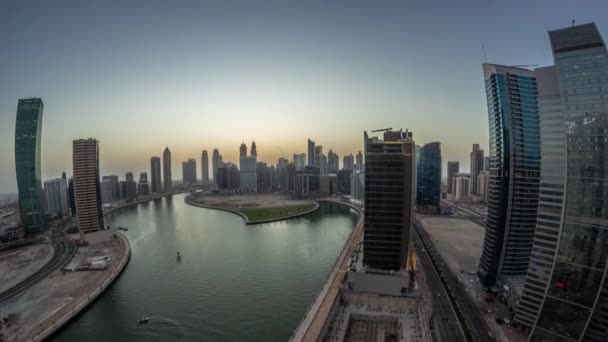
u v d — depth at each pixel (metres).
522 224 185.00
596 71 118.88
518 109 183.38
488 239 198.50
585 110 119.38
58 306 188.12
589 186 116.69
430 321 156.00
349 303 179.12
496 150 189.50
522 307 149.00
